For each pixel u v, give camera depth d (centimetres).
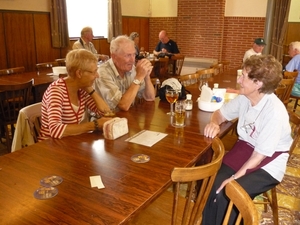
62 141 145
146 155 130
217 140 132
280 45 654
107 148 137
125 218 87
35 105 184
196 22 716
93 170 116
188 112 200
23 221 85
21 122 173
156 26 802
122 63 208
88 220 86
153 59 553
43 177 110
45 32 551
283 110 151
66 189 102
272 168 155
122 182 107
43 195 98
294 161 294
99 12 662
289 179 257
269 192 215
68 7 596
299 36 770
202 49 725
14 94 283
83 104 182
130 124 172
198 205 115
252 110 160
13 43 502
